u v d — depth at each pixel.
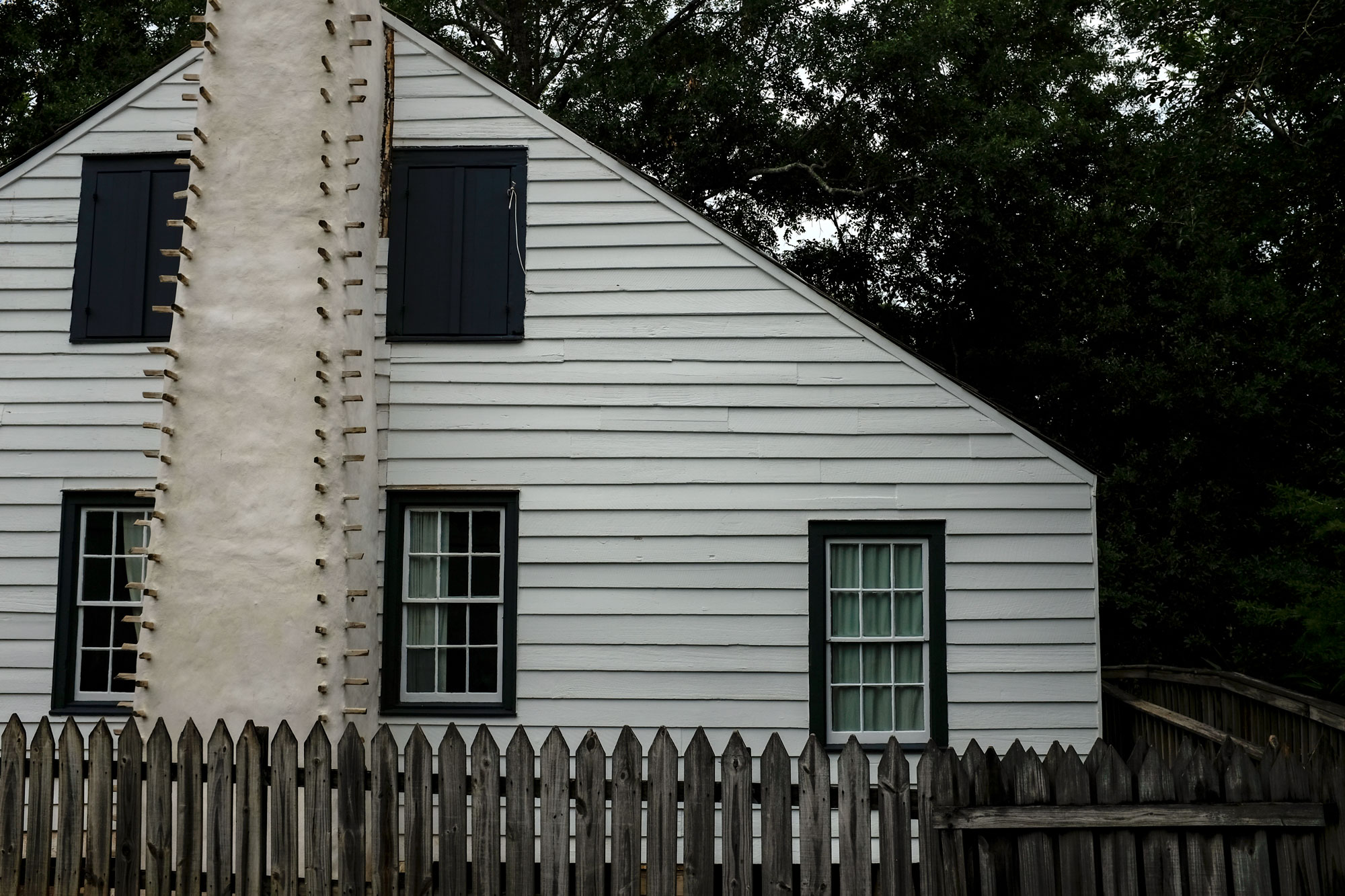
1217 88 12.15
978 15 20.91
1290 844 5.98
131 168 9.87
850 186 21.83
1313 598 11.27
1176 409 19.39
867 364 9.32
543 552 9.24
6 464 9.54
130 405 9.56
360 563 8.34
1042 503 9.15
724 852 6.13
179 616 7.87
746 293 9.42
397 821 6.30
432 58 9.80
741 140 21.59
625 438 9.32
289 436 8.02
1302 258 12.77
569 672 9.13
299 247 8.22
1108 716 11.38
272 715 7.75
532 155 9.65
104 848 6.46
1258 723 9.27
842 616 9.27
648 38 22.33
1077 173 20.92
